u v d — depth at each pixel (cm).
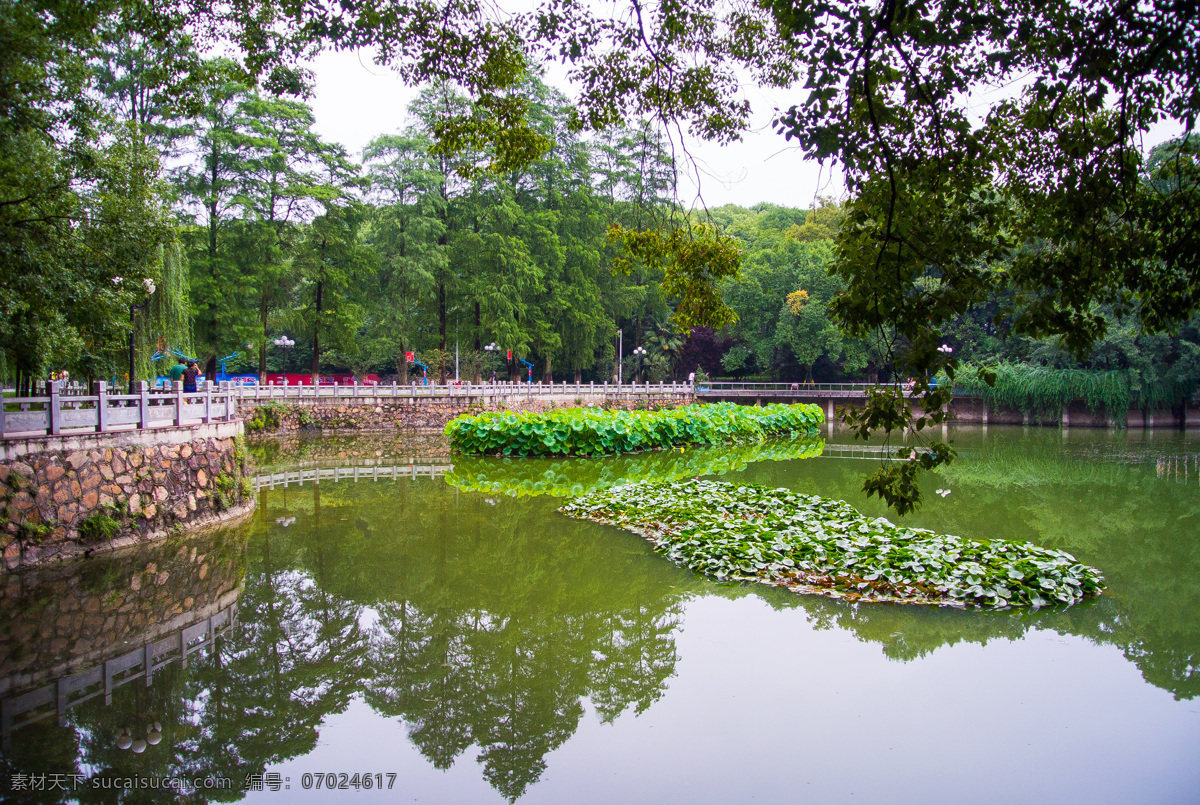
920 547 838
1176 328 491
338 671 596
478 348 3909
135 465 967
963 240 482
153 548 947
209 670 593
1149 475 1730
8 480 808
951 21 434
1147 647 613
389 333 3712
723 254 675
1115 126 481
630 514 1115
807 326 4344
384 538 1030
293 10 635
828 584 773
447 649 642
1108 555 934
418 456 2009
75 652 620
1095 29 426
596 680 577
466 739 486
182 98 733
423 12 636
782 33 463
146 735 487
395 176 3494
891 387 495
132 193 1052
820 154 466
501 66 675
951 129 464
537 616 719
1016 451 2325
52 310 998
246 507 1222
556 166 4103
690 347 5156
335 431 2764
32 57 718
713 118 689
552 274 4022
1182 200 467
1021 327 483
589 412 2277
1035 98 473
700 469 1781
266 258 2934
